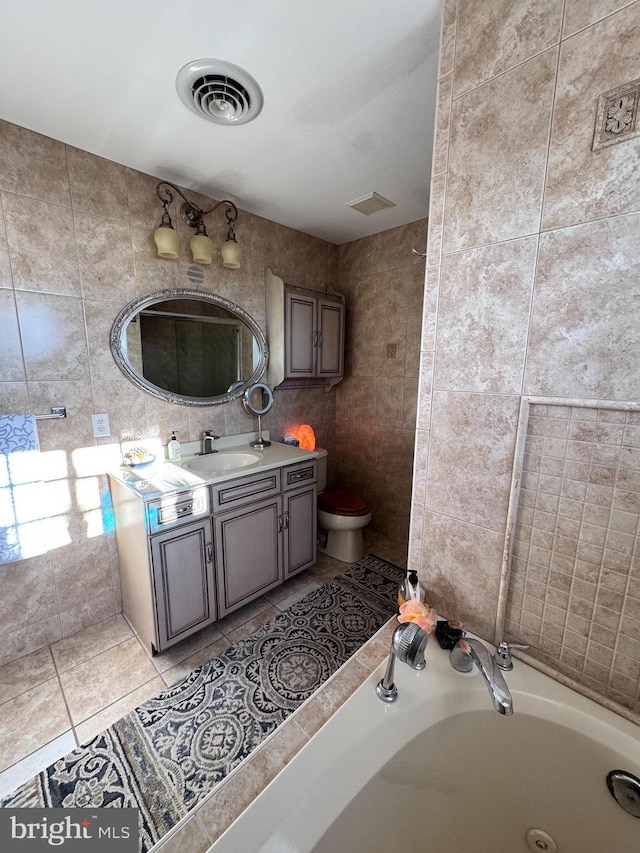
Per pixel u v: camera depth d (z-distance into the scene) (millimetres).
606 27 695
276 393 2557
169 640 1589
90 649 1656
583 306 786
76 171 1556
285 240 2439
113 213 1675
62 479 1661
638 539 773
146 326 1840
